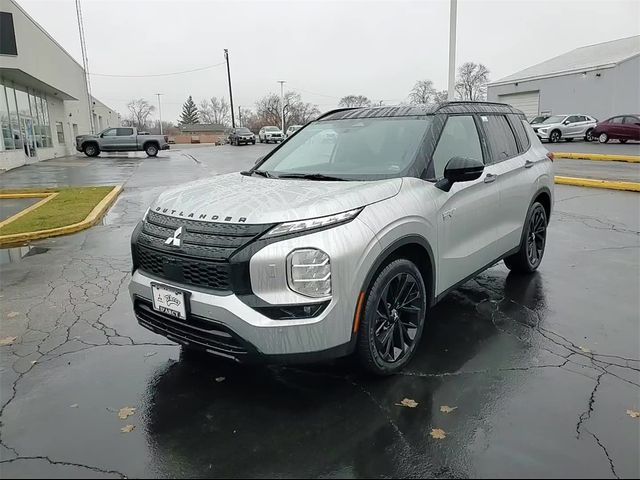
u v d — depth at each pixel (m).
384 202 3.16
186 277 2.98
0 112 21.77
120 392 3.21
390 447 2.62
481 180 4.11
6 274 5.85
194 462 2.53
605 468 2.41
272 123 82.38
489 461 2.48
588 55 38.81
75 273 5.85
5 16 20.19
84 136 30.08
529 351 3.64
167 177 17.23
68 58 31.58
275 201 3.02
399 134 3.90
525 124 5.38
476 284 5.11
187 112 119.88
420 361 3.51
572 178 12.11
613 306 4.47
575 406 2.93
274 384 3.27
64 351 3.81
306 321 2.76
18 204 11.27
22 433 2.79
